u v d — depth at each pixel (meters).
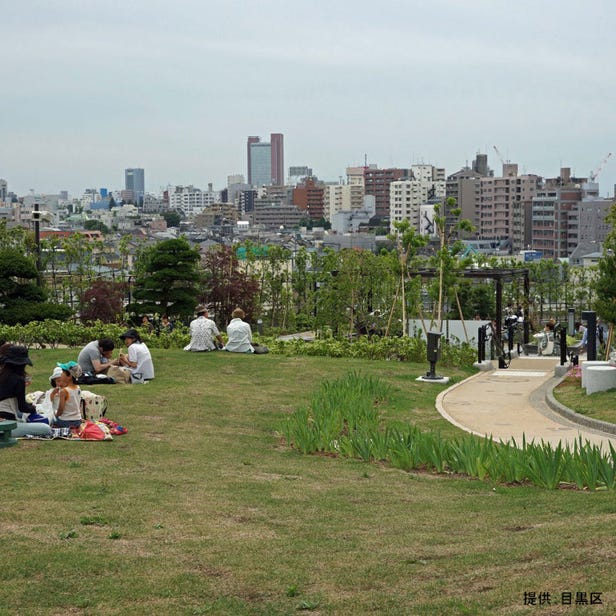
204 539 9.23
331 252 58.50
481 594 7.26
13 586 7.72
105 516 9.88
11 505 10.16
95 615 7.21
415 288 38.03
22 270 32.28
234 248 61.03
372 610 7.19
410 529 9.89
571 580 7.27
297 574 8.16
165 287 46.66
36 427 14.15
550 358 32.19
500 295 34.53
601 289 24.50
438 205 33.94
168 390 20.12
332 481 12.62
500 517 10.35
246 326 27.42
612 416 17.88
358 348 29.23
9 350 14.00
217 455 14.05
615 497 10.82
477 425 17.97
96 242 65.38
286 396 20.56
